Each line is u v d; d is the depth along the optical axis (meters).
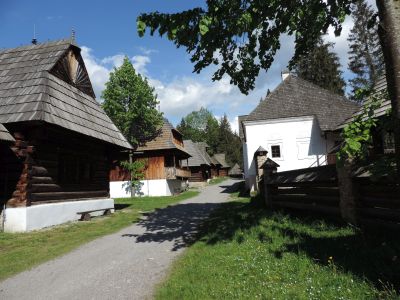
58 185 13.59
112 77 29.11
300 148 23.73
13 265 7.40
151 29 5.04
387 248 5.19
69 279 6.35
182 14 5.08
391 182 5.97
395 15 3.30
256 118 24.31
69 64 15.98
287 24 6.55
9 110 11.92
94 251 8.48
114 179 30.98
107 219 14.25
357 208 7.02
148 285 5.74
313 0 6.13
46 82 13.27
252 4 5.71
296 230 7.56
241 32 6.13
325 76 47.03
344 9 6.16
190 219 12.80
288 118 23.98
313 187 9.12
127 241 9.48
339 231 6.77
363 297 4.00
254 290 4.70
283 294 4.41
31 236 10.57
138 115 29.30
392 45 3.28
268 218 9.57
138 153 30.98
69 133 13.43
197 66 6.56
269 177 11.88
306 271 5.04
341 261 5.12
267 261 5.80
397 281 4.25
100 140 15.26
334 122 23.19
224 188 35.22
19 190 11.67
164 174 30.83
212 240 8.21
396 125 3.30
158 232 10.57
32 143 11.93
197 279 5.51
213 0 5.31
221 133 96.56
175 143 33.22
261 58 7.19
